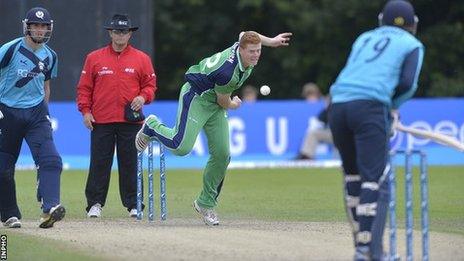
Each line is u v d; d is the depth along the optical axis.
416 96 102.44
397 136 77.00
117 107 45.06
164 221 42.59
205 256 32.66
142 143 41.91
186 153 40.47
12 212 39.91
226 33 105.81
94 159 45.12
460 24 102.31
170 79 105.56
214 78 38.88
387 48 30.88
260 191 57.50
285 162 77.19
